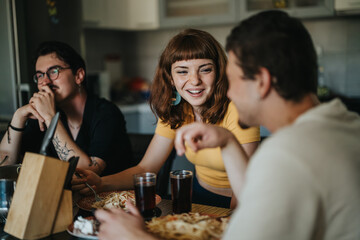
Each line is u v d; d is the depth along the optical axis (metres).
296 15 3.32
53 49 1.53
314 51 0.71
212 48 1.31
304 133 0.61
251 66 0.69
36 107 1.47
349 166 0.60
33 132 1.66
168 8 3.83
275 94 0.70
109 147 1.58
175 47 1.32
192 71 1.32
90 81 3.68
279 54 0.67
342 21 3.51
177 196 1.03
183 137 0.86
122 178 1.35
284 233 0.57
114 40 4.50
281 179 0.57
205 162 1.42
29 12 2.81
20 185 0.94
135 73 4.60
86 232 0.90
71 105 1.62
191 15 3.73
